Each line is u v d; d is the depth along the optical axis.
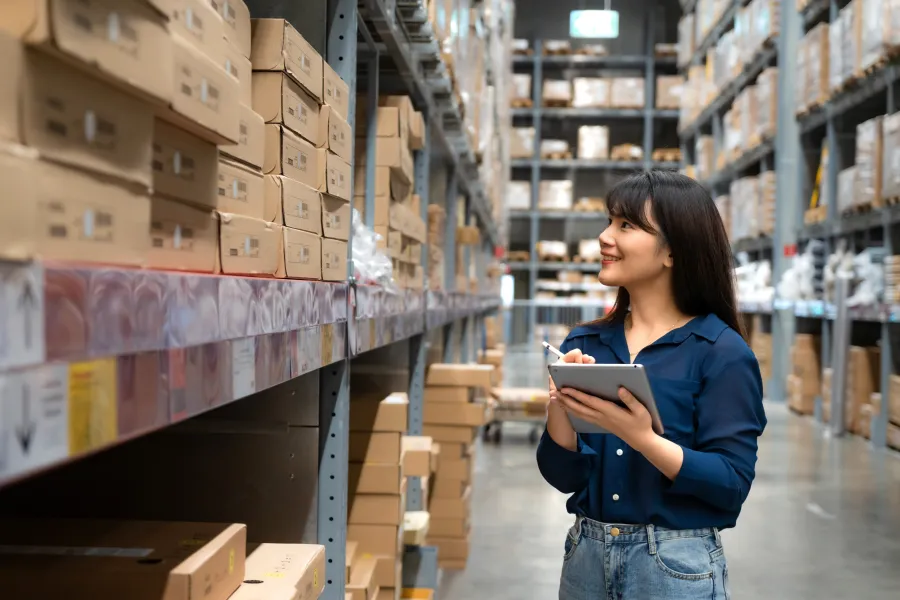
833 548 3.64
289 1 1.62
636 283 1.53
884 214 5.79
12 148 0.50
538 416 6.18
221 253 0.95
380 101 2.38
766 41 8.63
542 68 15.77
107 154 0.63
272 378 1.04
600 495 1.47
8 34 0.51
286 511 1.61
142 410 0.65
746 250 9.95
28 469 0.49
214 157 0.93
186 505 1.60
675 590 1.37
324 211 1.42
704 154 11.49
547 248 15.05
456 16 3.38
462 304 4.48
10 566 0.97
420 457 2.53
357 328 1.65
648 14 15.21
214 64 0.84
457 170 4.29
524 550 3.61
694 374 1.44
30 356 0.49
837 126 7.00
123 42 0.62
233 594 1.12
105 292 0.59
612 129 15.80
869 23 5.73
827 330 7.27
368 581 2.01
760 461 5.51
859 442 6.26
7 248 0.48
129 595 0.95
